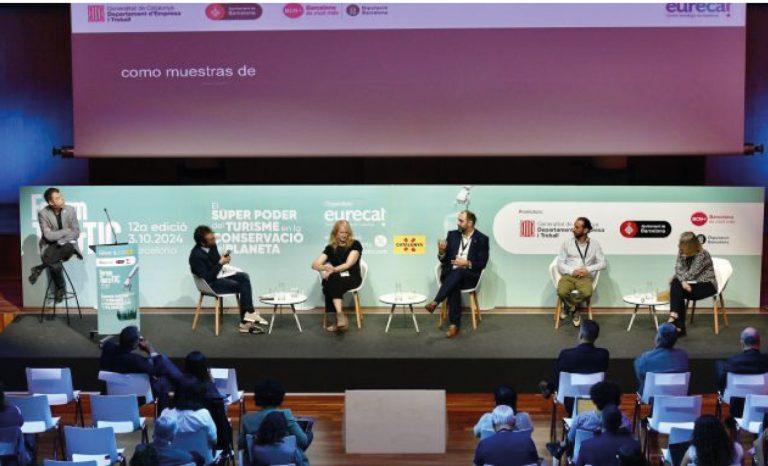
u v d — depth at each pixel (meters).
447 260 9.30
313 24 10.10
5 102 12.35
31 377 6.96
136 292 8.74
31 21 12.22
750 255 9.88
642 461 4.79
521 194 9.84
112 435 5.80
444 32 10.07
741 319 9.62
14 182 12.46
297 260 9.94
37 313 9.88
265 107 10.22
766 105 11.90
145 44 10.16
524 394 8.45
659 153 10.16
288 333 9.22
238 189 9.86
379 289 9.96
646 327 9.36
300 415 7.94
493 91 10.13
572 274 9.23
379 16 10.08
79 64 10.20
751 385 6.82
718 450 4.93
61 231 9.38
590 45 10.05
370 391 7.10
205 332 9.24
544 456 6.96
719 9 9.97
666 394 6.80
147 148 10.30
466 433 7.49
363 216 9.86
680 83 10.07
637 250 9.87
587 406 6.22
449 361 8.45
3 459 5.65
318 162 11.99
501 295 9.98
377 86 10.16
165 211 9.91
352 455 7.08
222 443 6.35
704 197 9.80
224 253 9.64
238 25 10.12
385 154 10.24
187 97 10.23
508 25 10.04
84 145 10.30
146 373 6.98
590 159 11.00
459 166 11.91
